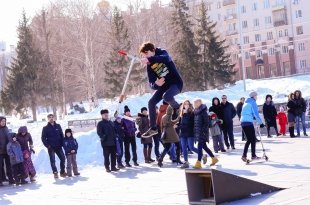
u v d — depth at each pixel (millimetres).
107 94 54188
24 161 17469
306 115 27219
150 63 7273
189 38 57000
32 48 54938
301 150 17469
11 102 54406
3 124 17641
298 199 9273
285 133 24109
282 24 85750
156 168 17141
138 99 43406
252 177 12531
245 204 9398
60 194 13680
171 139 17125
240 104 23656
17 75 54281
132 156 20219
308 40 83312
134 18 64938
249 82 60281
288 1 85000
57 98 59125
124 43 53875
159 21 68250
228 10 93312
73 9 60812
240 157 17375
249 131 15422
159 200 10938
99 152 21641
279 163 14688
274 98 44531
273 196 9867
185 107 16078
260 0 88625
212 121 19453
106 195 12562
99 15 67312
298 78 57969
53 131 17750
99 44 64625
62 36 62938
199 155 15148
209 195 10281
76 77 64625
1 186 17312
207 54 57844
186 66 56375
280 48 86250
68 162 17734
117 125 18281
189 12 82188
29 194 14391
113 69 53469
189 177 10086
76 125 33406
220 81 58188
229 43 92500
